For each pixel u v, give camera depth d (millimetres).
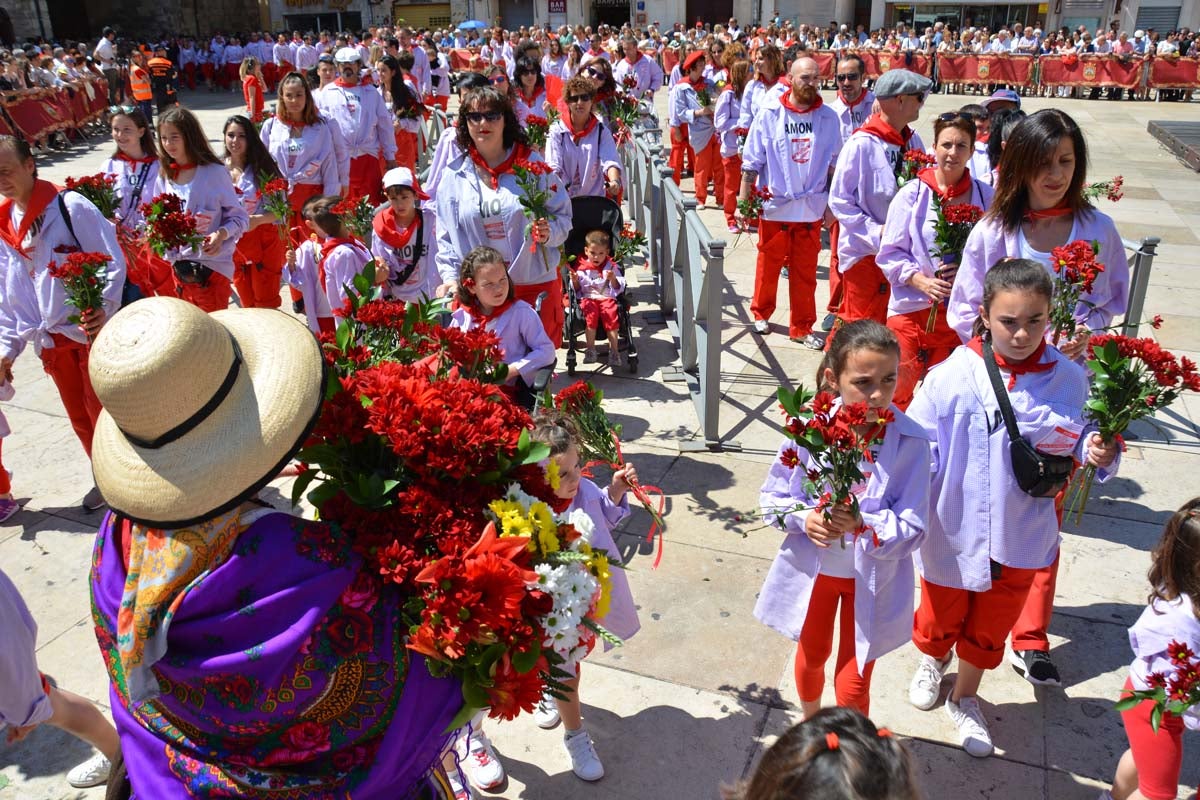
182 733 1894
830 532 2779
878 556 2887
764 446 5703
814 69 6688
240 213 6211
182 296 6051
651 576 4441
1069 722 3553
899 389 4969
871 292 5977
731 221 10570
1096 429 3229
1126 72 23734
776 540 4711
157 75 23531
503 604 1779
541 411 3572
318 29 44125
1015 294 3023
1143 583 4363
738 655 3926
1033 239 3992
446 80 20797
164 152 5945
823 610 3133
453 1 44188
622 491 3666
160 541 1798
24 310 4762
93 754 3512
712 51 13414
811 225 7027
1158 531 4777
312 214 5754
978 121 6418
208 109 25078
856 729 1642
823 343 7141
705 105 11344
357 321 2768
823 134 6836
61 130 18859
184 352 1713
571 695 3246
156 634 1761
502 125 5270
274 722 1795
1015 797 3223
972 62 25828
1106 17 38219
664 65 30000
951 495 3189
